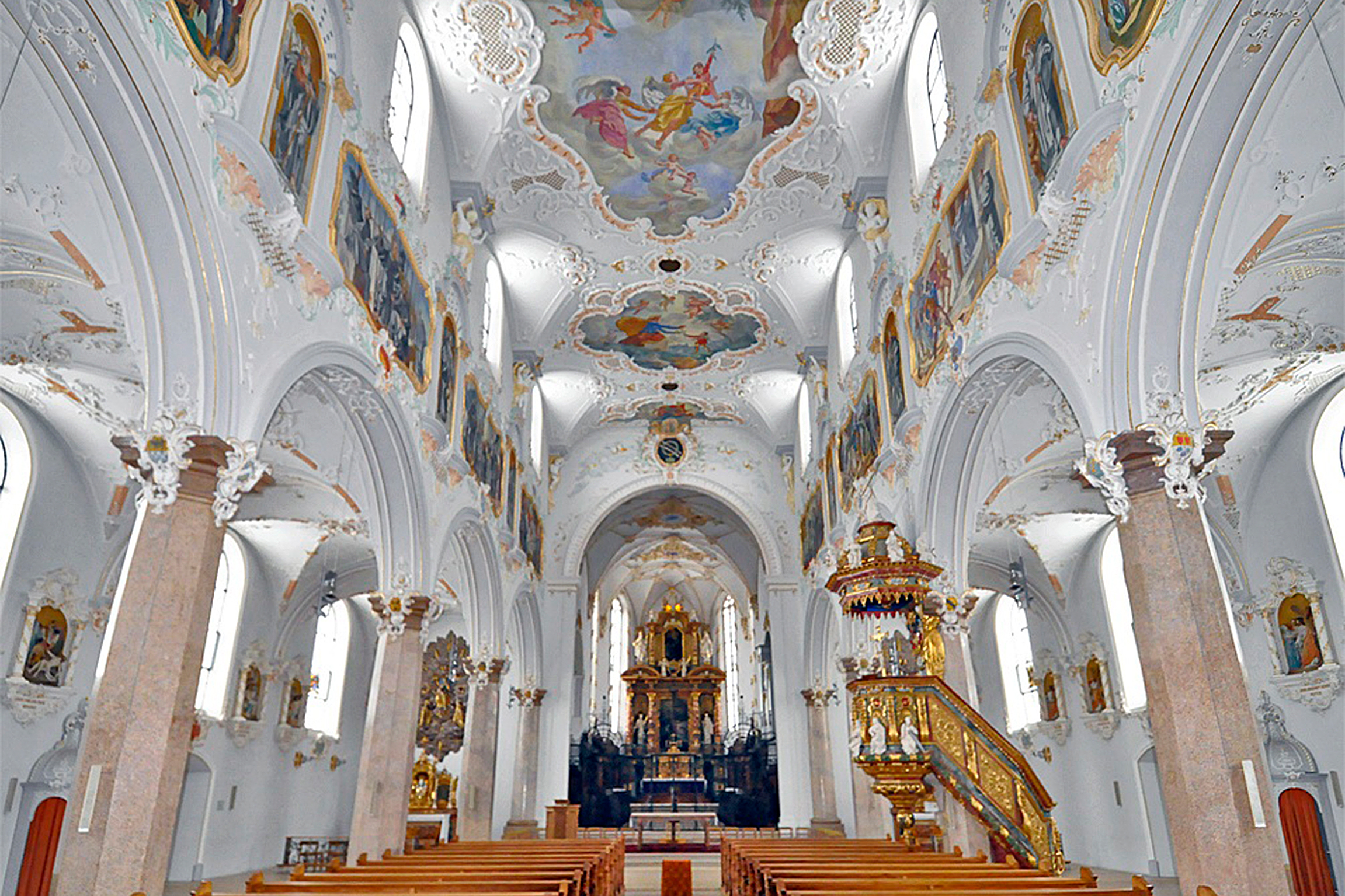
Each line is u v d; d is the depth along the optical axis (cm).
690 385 2550
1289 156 719
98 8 633
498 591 1939
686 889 1309
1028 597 2038
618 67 1545
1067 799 2047
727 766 3809
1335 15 623
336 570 2152
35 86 675
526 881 751
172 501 752
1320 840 1287
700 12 1448
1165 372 758
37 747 1293
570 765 3338
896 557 1353
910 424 1347
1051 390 1186
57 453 1317
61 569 1330
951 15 1224
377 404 1182
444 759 2412
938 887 663
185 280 766
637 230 1925
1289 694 1338
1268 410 1292
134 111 689
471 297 1736
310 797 2275
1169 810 689
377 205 1191
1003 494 1605
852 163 1650
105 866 652
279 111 898
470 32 1466
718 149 1719
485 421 1820
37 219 771
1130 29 760
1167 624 708
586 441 2781
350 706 2470
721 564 3947
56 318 988
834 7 1415
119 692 695
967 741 1067
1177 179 725
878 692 1100
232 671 1906
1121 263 772
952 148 1218
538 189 1803
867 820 1956
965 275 1142
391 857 1023
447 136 1586
